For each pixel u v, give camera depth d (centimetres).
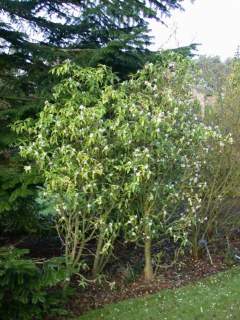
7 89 636
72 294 512
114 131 542
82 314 500
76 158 517
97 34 676
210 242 738
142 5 654
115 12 633
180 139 583
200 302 514
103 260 631
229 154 697
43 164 518
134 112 538
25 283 429
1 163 613
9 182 547
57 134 524
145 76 602
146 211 583
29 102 616
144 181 564
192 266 666
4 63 645
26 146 531
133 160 534
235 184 706
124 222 584
